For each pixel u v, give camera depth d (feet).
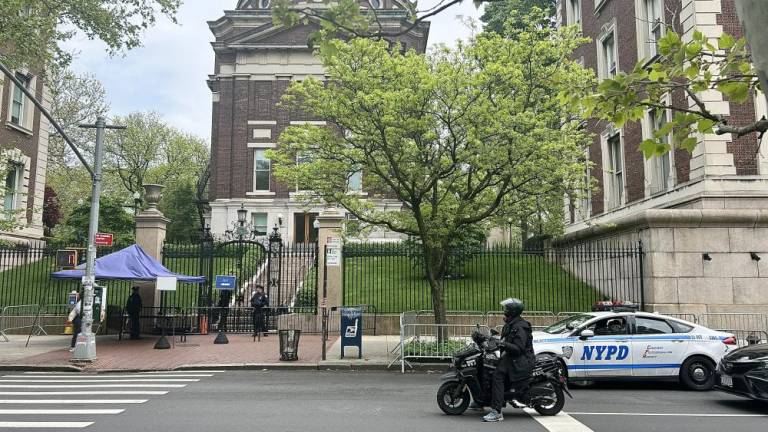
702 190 56.70
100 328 67.97
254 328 61.87
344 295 70.18
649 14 67.36
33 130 93.91
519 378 26.66
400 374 43.01
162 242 71.36
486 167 43.83
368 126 45.96
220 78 126.11
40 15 58.08
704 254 57.26
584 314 39.47
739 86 19.35
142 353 51.98
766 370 28.45
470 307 65.46
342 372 44.01
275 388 35.88
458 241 67.82
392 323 64.13
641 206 67.51
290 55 124.88
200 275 69.92
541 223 52.75
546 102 47.85
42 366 45.14
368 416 27.22
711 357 36.32
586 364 36.35
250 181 122.72
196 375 42.14
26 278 77.87
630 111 20.83
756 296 56.75
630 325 37.35
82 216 102.83
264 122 123.54
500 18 111.14
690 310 56.54
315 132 48.06
